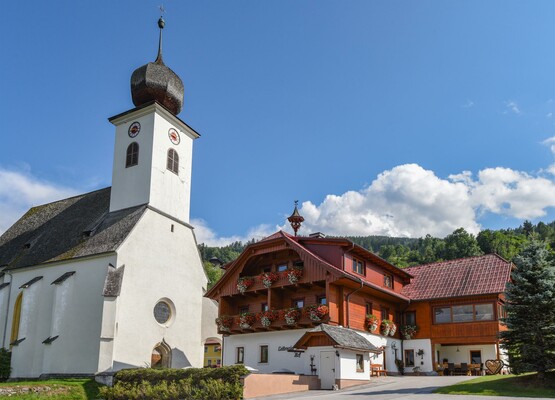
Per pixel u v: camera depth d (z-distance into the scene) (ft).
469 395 75.36
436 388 84.69
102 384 106.22
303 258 112.37
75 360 115.44
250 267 126.31
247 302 124.88
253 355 116.26
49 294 129.18
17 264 142.00
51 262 130.62
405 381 102.58
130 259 123.54
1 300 138.82
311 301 113.80
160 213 135.03
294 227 129.80
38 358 124.16
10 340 134.41
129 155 141.08
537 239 88.17
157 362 128.98
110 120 146.20
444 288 132.57
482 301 124.77
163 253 133.49
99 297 118.73
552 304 81.51
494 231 422.41
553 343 80.79
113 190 140.77
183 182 145.89
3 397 86.84
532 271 84.89
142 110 140.97
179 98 146.82
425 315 131.54
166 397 82.23
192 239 144.15
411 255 474.49
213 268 327.67
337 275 106.11
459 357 132.16
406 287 139.74
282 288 115.34
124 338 117.91
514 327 83.66
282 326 110.22
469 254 384.88
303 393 86.58
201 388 80.59
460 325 125.90
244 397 78.38
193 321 138.21
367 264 123.24
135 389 87.81
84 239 133.59
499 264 132.57
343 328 105.91
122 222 130.31
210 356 203.10
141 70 142.20
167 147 142.51
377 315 124.88
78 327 118.62
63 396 95.81
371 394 80.02
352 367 98.94
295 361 106.52
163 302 131.64
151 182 134.92
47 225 155.74
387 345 125.49
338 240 113.19
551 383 80.18
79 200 159.53
